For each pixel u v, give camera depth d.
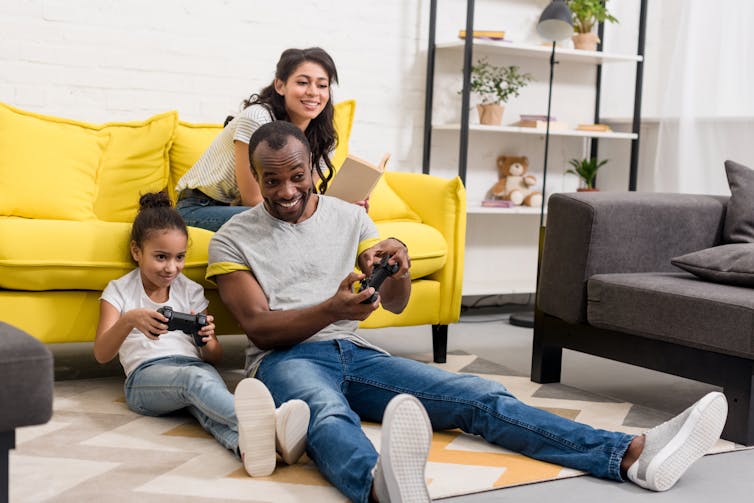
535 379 2.70
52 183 2.73
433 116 4.05
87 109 3.32
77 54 3.28
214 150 2.72
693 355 2.23
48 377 1.23
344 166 2.35
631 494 1.73
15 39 3.18
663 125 4.17
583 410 2.36
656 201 2.65
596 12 4.15
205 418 2.01
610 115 4.50
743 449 2.07
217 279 2.15
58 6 3.23
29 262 2.27
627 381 2.80
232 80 3.57
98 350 2.17
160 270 2.23
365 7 3.83
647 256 2.62
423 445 1.47
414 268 2.76
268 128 2.05
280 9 3.64
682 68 4.06
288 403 1.73
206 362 2.27
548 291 2.61
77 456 1.83
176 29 3.45
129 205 2.96
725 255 2.34
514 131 3.92
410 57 3.96
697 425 1.72
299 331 2.00
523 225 4.38
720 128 3.93
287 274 2.11
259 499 1.61
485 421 1.93
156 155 3.01
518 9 4.24
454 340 3.38
